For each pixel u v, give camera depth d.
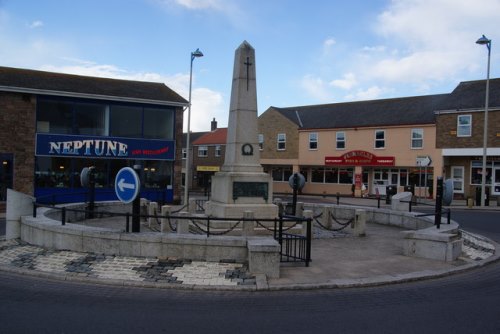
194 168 54.69
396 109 38.66
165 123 28.67
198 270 8.52
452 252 10.13
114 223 15.68
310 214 13.22
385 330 5.84
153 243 9.16
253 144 14.06
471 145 31.94
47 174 25.56
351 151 39.12
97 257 9.23
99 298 7.13
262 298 7.31
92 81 28.72
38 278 8.33
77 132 26.41
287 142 43.81
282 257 10.16
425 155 34.69
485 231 16.00
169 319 6.16
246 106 14.03
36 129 25.27
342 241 12.73
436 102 36.78
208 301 7.08
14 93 24.55
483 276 9.07
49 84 25.94
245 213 11.49
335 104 44.25
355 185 38.72
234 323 6.03
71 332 5.57
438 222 11.76
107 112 27.08
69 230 9.77
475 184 33.12
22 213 11.59
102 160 26.98
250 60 14.10
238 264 8.87
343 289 7.95
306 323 6.07
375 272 8.95
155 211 15.05
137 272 8.43
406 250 10.69
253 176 13.70
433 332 5.79
